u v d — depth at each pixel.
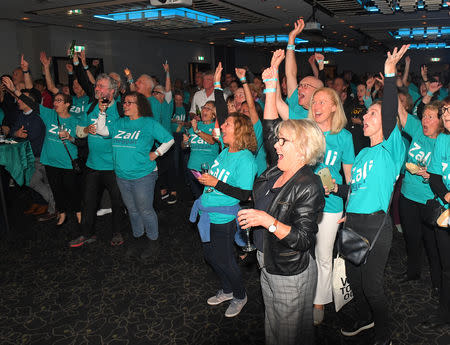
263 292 2.04
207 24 10.63
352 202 2.36
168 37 15.51
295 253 1.84
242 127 2.65
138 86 4.92
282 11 10.26
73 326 2.94
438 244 2.64
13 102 6.09
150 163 3.79
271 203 1.85
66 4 8.60
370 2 9.80
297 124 1.84
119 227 4.35
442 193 2.51
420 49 21.36
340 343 2.65
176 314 3.05
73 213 5.36
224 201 2.74
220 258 2.87
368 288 2.34
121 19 9.80
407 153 3.19
